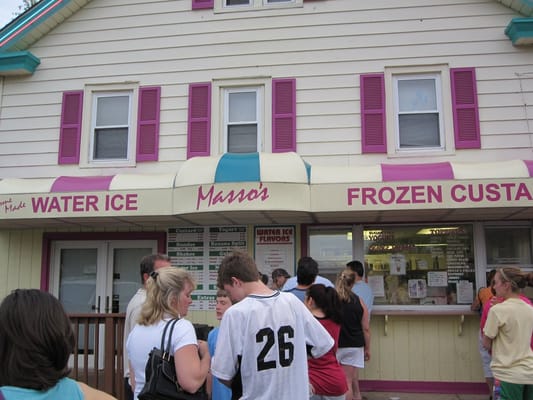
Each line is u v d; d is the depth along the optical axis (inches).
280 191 264.7
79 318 248.7
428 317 299.7
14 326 68.2
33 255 345.7
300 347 121.6
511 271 180.7
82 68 353.1
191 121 332.8
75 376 241.4
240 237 320.2
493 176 260.8
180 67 341.7
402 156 311.6
